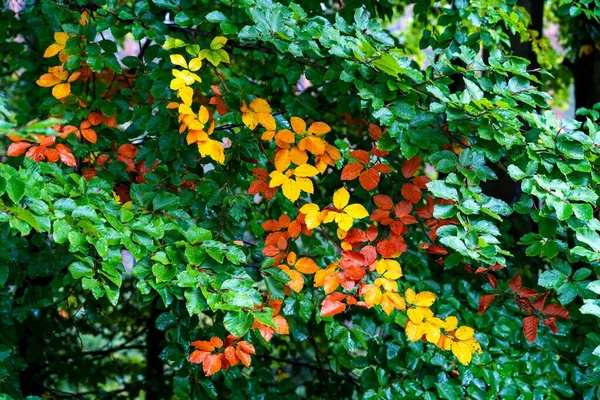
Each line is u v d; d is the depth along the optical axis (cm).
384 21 363
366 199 309
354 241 229
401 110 206
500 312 287
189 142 214
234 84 340
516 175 199
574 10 285
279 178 221
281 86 332
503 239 319
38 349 346
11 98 473
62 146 230
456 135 228
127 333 446
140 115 252
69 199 184
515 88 220
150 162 245
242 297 190
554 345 284
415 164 232
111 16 234
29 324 339
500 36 293
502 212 206
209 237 200
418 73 207
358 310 321
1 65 403
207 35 251
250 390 296
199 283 191
